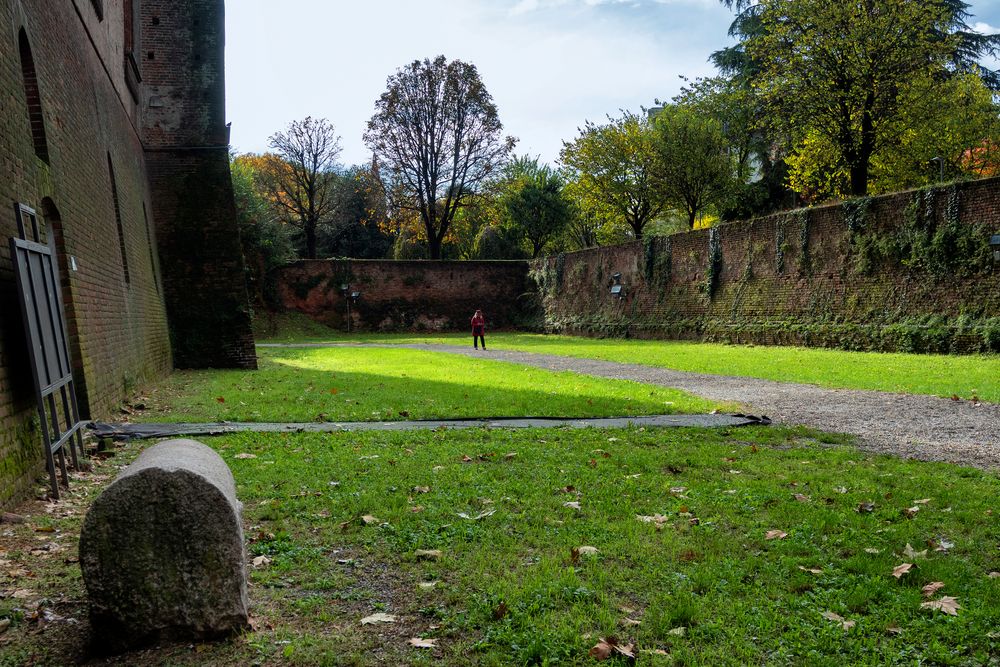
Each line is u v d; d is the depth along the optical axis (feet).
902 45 87.51
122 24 56.39
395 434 26.00
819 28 90.22
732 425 27.73
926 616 10.48
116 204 45.52
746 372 51.42
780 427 27.27
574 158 147.02
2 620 10.71
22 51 25.81
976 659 9.28
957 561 12.56
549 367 59.77
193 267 68.74
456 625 10.42
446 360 70.28
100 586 9.69
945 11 88.48
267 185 169.89
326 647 9.84
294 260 150.41
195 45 69.92
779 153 127.95
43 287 19.74
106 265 37.99
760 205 133.39
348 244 203.92
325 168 166.71
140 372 45.27
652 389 41.24
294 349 99.35
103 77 44.47
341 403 35.63
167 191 69.00
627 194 144.25
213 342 68.03
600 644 9.59
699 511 15.74
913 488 17.61
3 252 18.98
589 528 14.56
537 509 16.03
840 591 11.31
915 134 92.68
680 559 12.86
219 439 25.53
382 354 82.84
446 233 185.68
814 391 39.24
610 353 78.33
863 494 17.01
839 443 24.20
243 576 10.36
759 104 106.42
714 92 138.41
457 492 17.52
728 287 97.86
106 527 9.73
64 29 32.53
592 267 134.41
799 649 9.54
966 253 66.23
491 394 39.22
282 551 13.58
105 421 30.58
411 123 159.84
